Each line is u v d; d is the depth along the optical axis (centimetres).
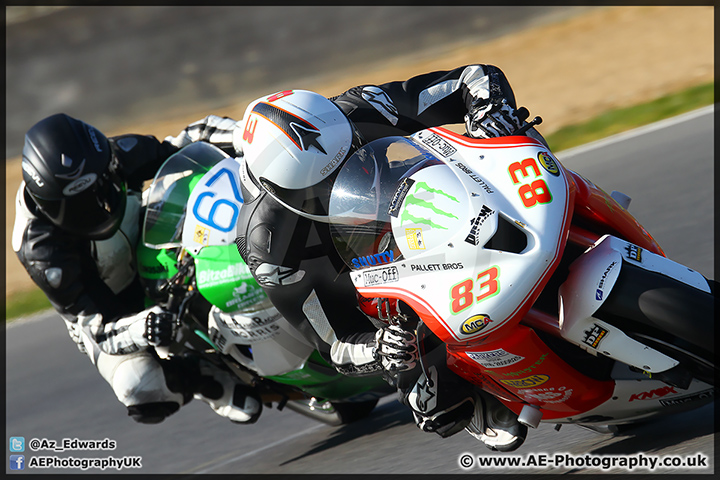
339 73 5728
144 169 1460
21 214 1409
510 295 819
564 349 944
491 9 6309
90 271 1416
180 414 1934
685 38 4175
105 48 7562
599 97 3638
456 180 880
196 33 7456
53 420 2080
